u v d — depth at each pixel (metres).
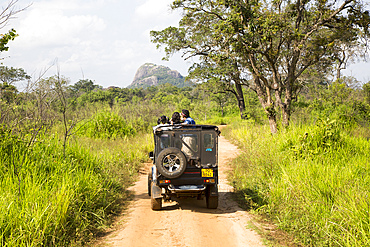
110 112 20.14
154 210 7.39
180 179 7.08
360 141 11.23
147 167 12.86
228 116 56.22
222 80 30.91
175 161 6.91
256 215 7.00
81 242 5.39
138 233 5.95
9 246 4.41
